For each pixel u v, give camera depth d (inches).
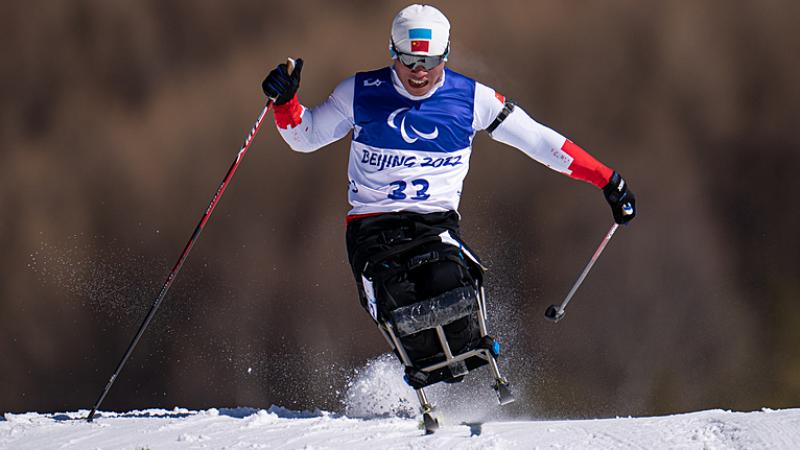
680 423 545.0
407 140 586.6
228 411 683.4
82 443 574.9
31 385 2356.1
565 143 615.2
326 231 2849.4
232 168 661.9
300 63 593.6
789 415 547.8
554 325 2390.5
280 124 599.2
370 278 586.6
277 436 565.6
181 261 670.5
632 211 639.8
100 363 2240.4
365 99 586.6
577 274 2586.1
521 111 606.2
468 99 591.5
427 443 533.6
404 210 601.0
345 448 532.4
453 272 576.1
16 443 584.4
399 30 570.6
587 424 561.0
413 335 577.0
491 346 582.6
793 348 2470.5
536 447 519.2
